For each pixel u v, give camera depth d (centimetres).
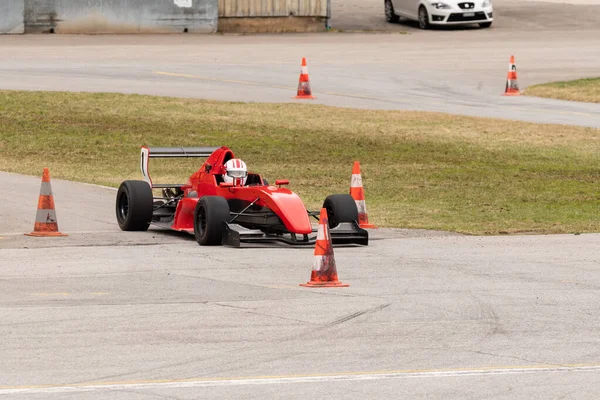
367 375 2959
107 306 3850
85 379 2903
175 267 4694
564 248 5347
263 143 9606
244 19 17712
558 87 12281
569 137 9944
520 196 7425
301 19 17862
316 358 3147
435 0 17538
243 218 5412
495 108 11200
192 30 17375
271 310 3800
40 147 9394
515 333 3481
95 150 9356
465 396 2767
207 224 5259
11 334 3406
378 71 13225
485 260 4966
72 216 6334
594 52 14962
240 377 2934
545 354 3206
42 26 16675
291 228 5156
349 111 10881
